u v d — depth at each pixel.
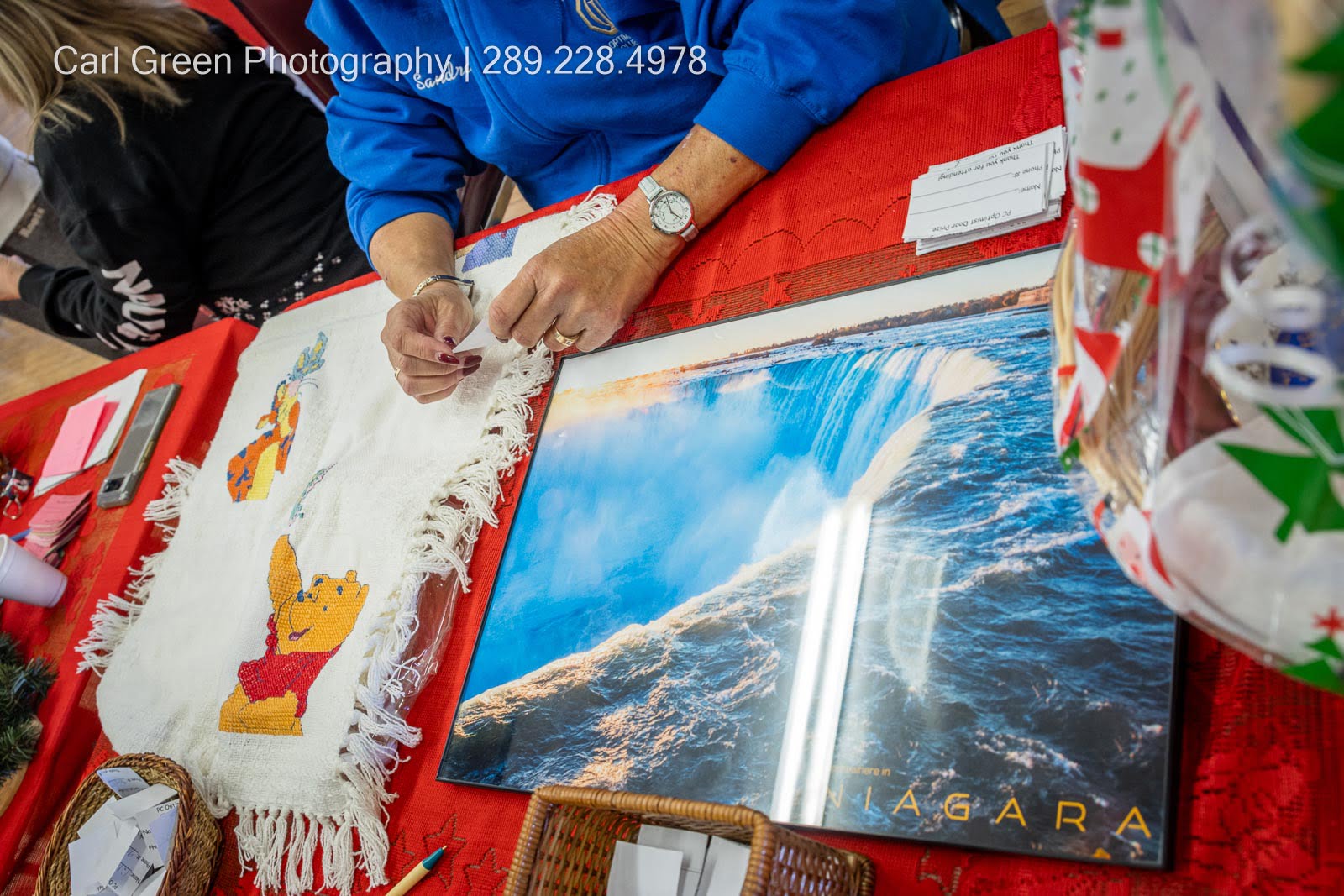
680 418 0.96
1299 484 0.41
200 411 1.58
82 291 2.09
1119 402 0.47
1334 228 0.31
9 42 1.72
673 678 0.81
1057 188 0.84
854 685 0.71
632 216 1.09
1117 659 0.61
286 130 1.94
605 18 1.21
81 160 1.77
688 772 0.75
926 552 0.72
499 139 1.35
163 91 1.80
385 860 0.94
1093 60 0.40
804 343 0.91
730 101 1.06
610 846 0.70
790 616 0.77
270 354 1.55
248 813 1.06
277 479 1.35
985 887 0.62
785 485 0.83
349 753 1.00
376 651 1.03
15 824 1.26
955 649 0.67
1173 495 0.43
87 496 1.62
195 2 2.34
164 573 1.41
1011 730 0.63
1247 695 0.58
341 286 1.54
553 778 0.83
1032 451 0.71
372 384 1.34
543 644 0.91
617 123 1.29
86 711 1.35
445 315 1.20
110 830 1.03
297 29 1.91
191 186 1.85
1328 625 0.41
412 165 1.42
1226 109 0.39
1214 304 0.47
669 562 0.87
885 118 1.02
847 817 0.67
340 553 1.17
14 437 1.91
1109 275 0.47
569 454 1.03
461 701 0.94
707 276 1.07
